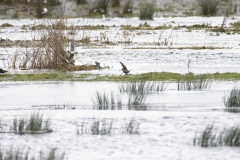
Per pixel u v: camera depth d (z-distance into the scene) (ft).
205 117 157.79
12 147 131.13
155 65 255.91
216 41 339.98
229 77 220.84
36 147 130.93
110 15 469.57
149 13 444.55
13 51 309.63
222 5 513.45
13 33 384.47
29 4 526.57
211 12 469.16
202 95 189.16
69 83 218.79
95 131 144.46
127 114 163.53
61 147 130.62
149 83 212.02
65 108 174.09
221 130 142.72
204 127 146.20
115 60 274.57
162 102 179.32
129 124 148.05
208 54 285.84
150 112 165.68
